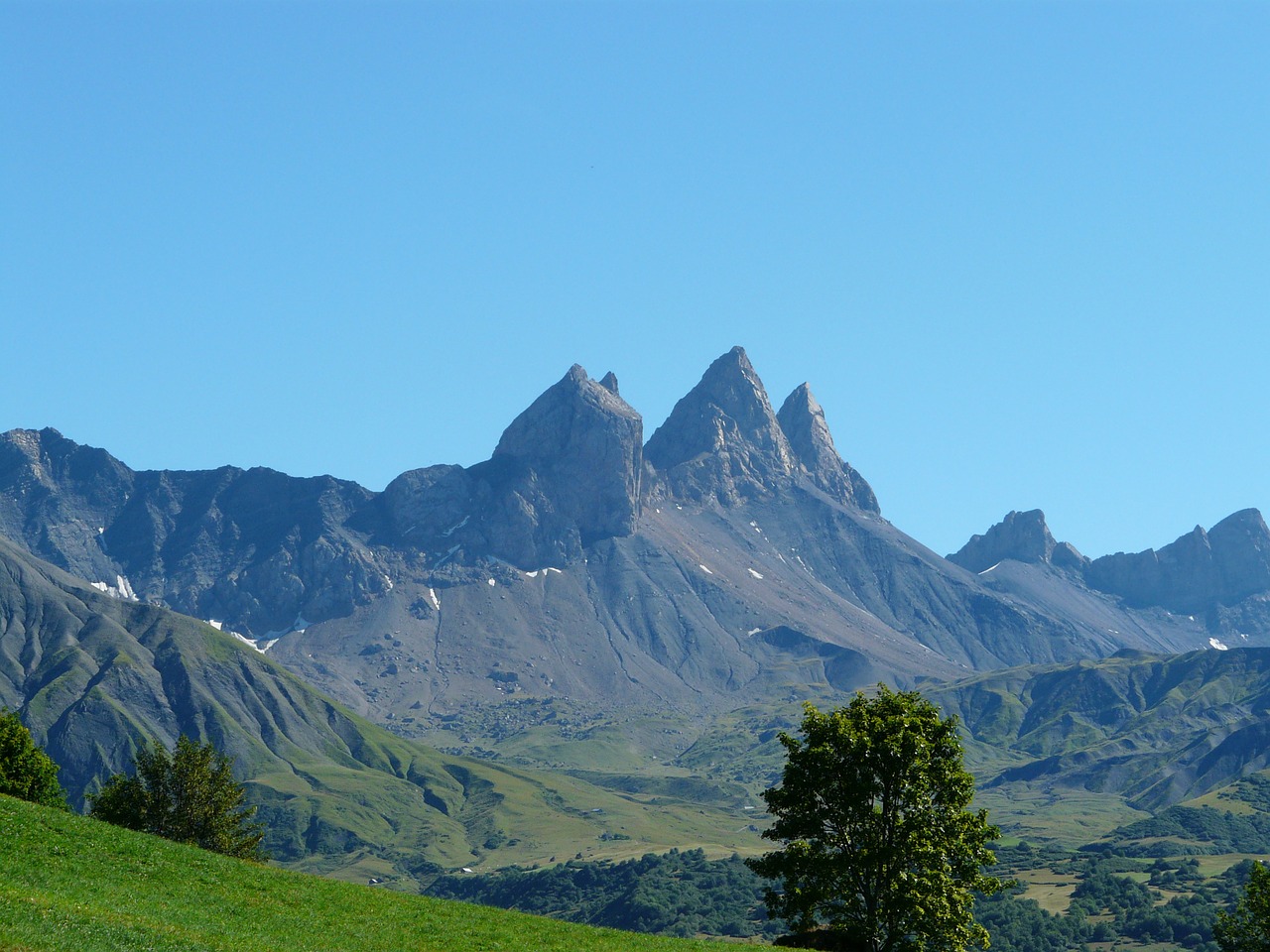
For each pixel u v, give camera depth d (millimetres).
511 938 83500
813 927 90625
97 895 71938
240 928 71625
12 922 61250
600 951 83500
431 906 92188
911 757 87250
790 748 90625
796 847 88812
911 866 88000
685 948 88250
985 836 88062
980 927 87375
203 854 91938
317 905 83750
